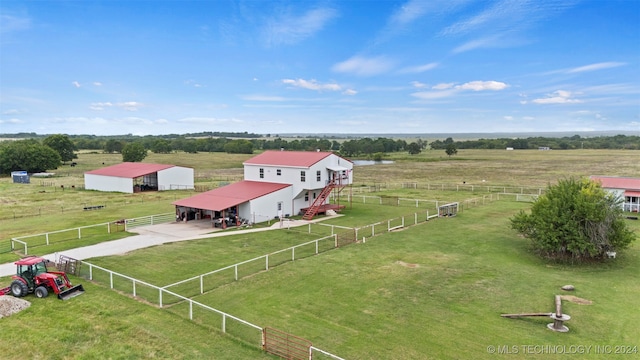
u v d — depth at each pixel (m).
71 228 38.12
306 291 21.89
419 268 25.81
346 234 35.12
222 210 37.69
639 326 17.78
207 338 16.67
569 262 26.94
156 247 31.00
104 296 20.80
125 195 63.19
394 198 55.44
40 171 105.25
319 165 44.53
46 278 20.39
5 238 34.34
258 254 29.08
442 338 16.80
